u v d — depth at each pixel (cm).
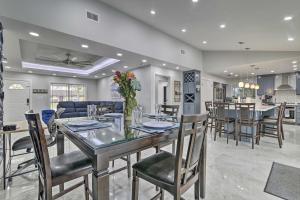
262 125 446
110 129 152
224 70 730
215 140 419
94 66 761
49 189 113
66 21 296
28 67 691
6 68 682
